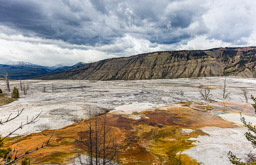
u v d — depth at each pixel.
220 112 35.75
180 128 25.58
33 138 21.16
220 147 17.77
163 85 92.62
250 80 107.69
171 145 19.45
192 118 31.31
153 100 48.81
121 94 60.50
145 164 15.09
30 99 49.44
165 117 31.89
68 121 27.98
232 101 48.84
